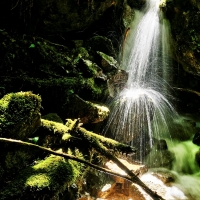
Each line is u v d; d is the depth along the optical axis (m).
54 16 6.22
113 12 7.80
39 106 3.23
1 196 2.56
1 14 5.45
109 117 5.74
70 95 4.80
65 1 6.09
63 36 6.95
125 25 8.43
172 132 7.71
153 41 8.91
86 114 4.89
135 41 9.05
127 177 3.07
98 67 5.98
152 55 9.16
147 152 6.28
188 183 5.89
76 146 3.50
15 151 3.01
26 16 5.72
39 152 3.27
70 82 5.02
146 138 6.47
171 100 9.16
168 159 6.38
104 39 7.14
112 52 7.31
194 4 7.00
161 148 6.62
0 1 5.27
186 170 6.49
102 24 7.90
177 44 7.84
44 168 2.99
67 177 3.01
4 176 2.85
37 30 6.28
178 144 7.36
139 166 5.18
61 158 3.20
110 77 6.14
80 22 6.84
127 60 8.84
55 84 4.73
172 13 7.65
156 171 5.99
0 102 3.04
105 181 4.62
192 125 8.16
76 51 6.41
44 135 3.47
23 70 4.96
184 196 5.29
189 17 7.13
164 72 9.37
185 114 9.09
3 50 4.77
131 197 4.74
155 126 7.46
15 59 4.93
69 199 3.42
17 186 2.69
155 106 7.67
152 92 8.59
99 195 4.44
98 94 5.56
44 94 4.63
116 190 4.81
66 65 5.64
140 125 6.19
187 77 9.07
